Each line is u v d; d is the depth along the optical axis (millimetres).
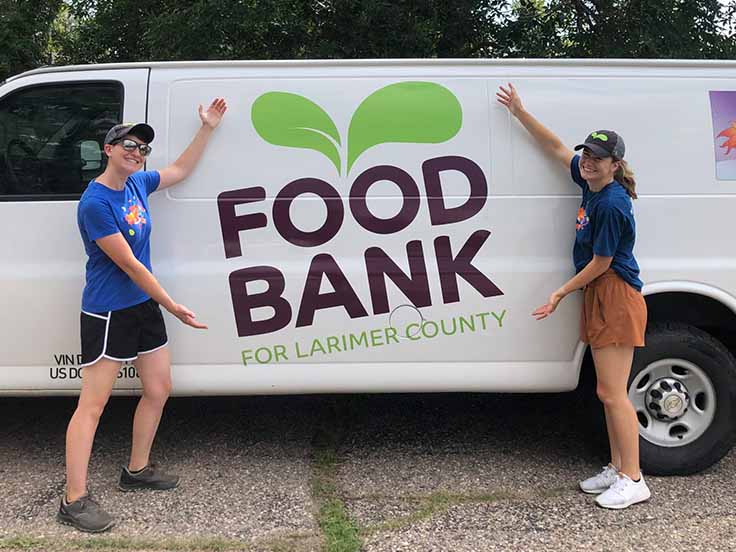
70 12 8578
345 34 7535
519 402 4504
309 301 3246
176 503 3104
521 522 2930
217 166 3230
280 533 2838
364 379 3301
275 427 4062
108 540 2770
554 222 3262
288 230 3242
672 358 3268
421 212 3244
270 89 3256
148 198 3217
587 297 3082
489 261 3262
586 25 8250
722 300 3252
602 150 2822
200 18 6805
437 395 4648
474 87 3277
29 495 3178
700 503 3086
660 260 3248
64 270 3211
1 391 3275
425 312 3264
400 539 2791
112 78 3273
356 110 3252
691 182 3258
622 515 2982
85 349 2904
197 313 3230
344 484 3311
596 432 3502
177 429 4023
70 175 3254
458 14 7727
